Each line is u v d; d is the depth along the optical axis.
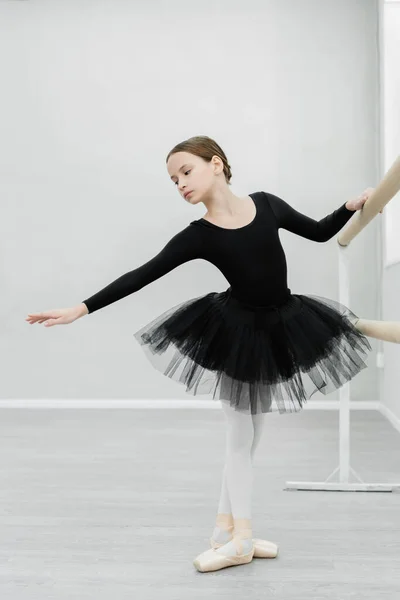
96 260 4.29
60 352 4.29
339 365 1.46
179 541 1.70
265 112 4.23
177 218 4.26
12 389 4.30
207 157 1.45
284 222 1.53
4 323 4.31
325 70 4.20
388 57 3.84
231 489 1.54
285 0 4.21
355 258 4.16
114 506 2.03
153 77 4.28
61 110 4.30
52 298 4.30
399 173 1.29
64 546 1.67
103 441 3.11
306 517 1.88
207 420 3.70
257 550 1.57
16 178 4.31
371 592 1.37
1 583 1.44
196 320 1.47
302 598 1.34
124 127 4.28
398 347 3.43
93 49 4.29
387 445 2.95
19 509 2.00
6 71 4.32
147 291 4.25
